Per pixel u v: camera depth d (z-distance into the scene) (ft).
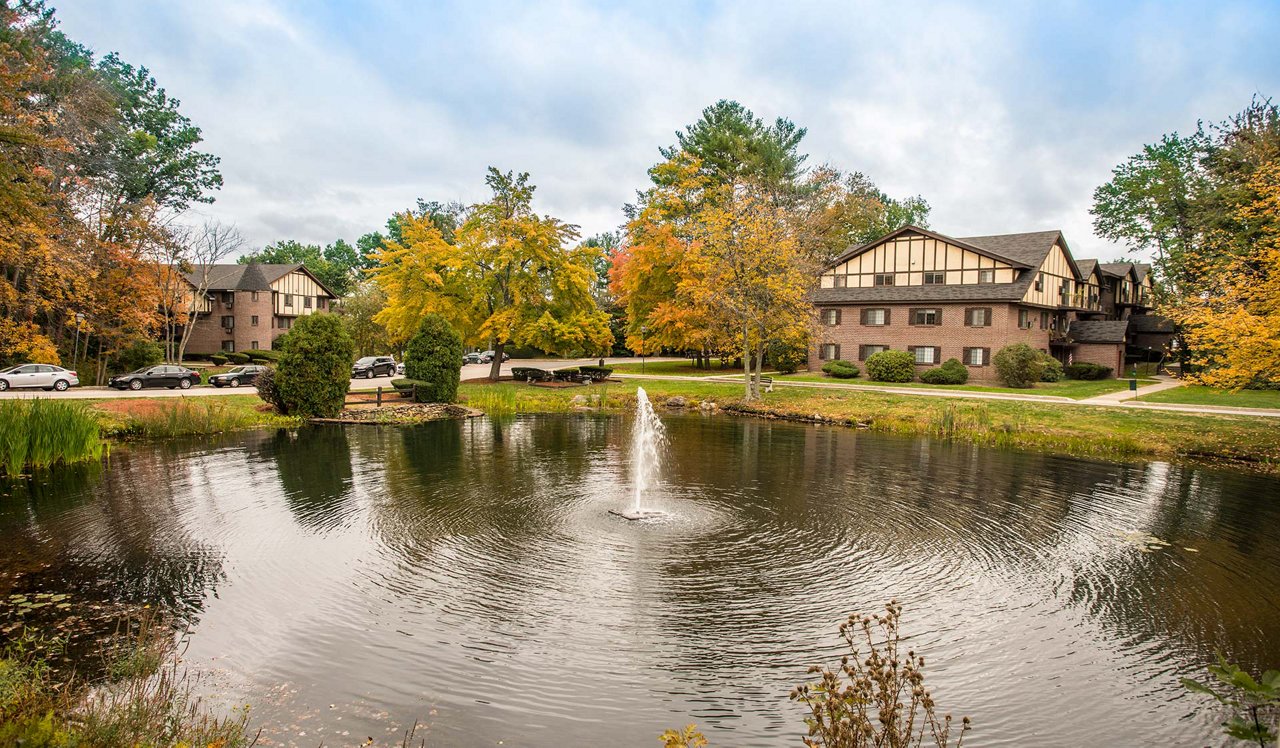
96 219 119.96
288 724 20.21
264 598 29.32
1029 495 49.55
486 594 30.17
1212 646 26.30
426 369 102.32
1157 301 154.40
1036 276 135.03
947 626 27.68
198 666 23.48
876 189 201.16
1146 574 33.63
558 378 133.39
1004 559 35.55
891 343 142.51
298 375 84.89
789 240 110.11
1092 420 81.25
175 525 39.42
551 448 68.28
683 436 78.59
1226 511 45.50
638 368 172.96
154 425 71.82
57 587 30.17
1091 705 22.21
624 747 19.62
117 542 36.37
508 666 24.03
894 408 94.17
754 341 112.37
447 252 119.55
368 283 223.51
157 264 131.85
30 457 55.26
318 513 42.34
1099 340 150.71
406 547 36.17
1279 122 104.63
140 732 17.75
